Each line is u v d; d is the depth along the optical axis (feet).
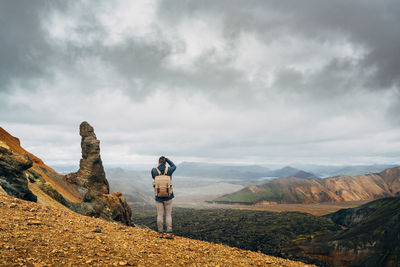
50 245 15.92
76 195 127.85
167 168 27.22
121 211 124.16
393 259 288.10
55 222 21.90
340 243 376.89
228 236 563.07
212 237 552.82
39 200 59.88
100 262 14.89
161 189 25.93
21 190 48.37
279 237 543.39
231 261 21.16
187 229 654.12
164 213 27.27
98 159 152.15
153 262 16.96
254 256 24.58
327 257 351.87
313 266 23.90
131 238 22.43
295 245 437.58
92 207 100.99
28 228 18.28
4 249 13.69
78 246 16.89
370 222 433.48
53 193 79.97
